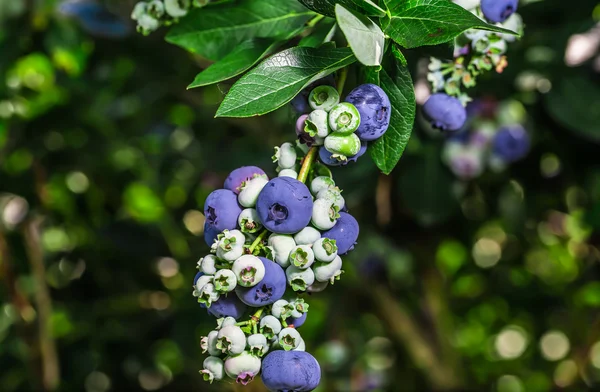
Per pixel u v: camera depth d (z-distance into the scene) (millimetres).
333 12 559
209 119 1052
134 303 1114
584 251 1082
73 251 1114
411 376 1218
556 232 1068
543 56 812
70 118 1014
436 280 1093
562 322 1156
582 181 898
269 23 625
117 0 1000
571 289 1122
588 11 795
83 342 1085
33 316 1017
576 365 1118
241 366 538
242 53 598
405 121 559
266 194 539
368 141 562
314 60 548
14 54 988
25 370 1071
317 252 541
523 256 1145
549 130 860
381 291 1100
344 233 547
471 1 592
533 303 1150
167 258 1112
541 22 808
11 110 1024
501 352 1297
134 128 1131
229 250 540
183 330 1013
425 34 547
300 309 542
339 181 789
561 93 794
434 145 853
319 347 1172
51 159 1053
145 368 1097
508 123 850
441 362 1104
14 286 1006
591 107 784
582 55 833
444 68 600
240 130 1043
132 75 1039
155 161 1155
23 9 986
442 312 1118
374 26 547
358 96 548
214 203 550
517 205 958
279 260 543
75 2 979
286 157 555
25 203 1070
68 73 1018
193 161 1118
